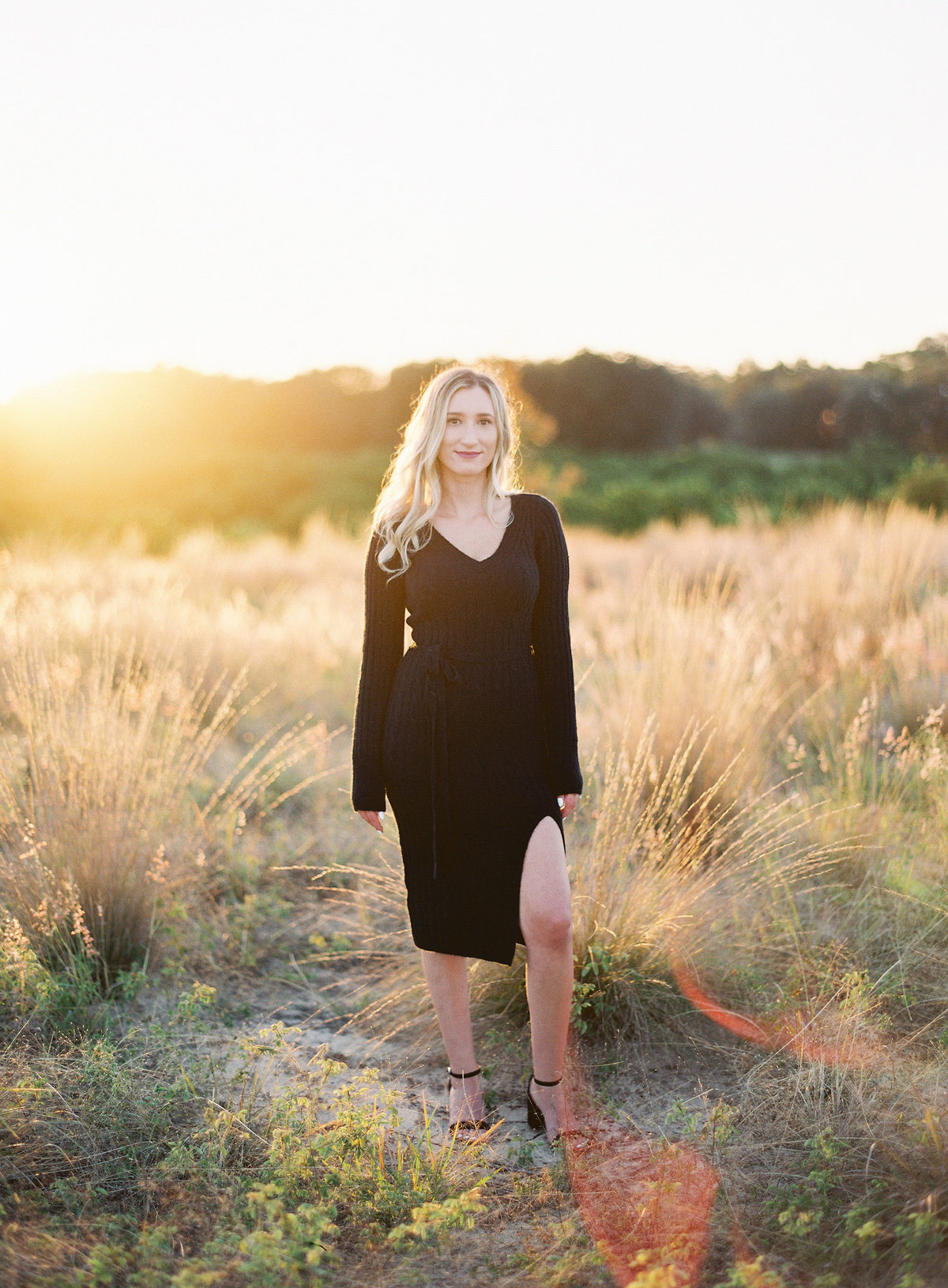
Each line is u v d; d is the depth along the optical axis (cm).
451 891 226
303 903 356
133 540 1315
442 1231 181
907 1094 201
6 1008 260
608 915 277
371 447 4394
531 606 229
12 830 308
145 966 289
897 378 4628
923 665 467
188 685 530
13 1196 192
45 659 408
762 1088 225
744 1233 180
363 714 237
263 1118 223
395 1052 269
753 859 299
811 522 1012
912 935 283
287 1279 170
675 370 5256
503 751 223
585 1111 235
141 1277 168
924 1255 160
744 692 396
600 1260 178
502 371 251
